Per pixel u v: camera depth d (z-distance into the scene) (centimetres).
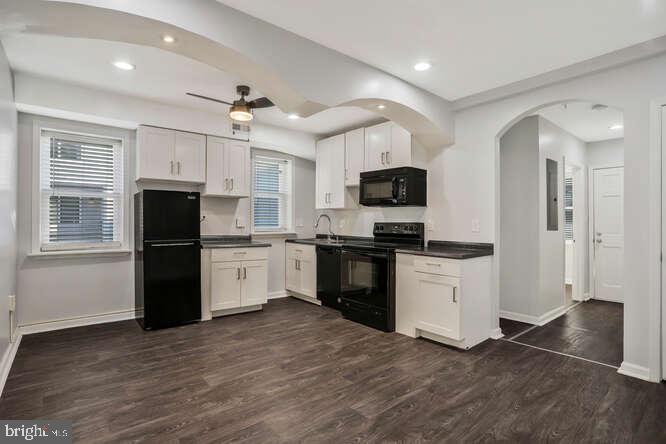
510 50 255
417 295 329
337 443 176
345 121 439
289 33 231
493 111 335
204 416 199
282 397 221
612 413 205
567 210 608
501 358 285
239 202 470
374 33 233
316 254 462
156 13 178
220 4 200
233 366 266
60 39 245
